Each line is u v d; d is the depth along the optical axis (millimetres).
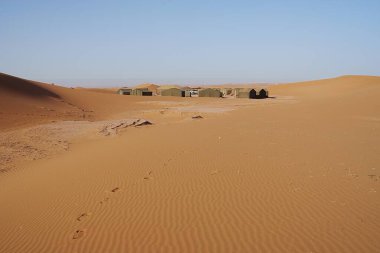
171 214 8016
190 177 10938
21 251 7215
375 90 49188
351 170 11148
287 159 12984
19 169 17656
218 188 9633
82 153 19094
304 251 6031
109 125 30438
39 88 61875
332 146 15859
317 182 9805
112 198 9594
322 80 126938
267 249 6172
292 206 8031
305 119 29750
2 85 52312
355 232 6609
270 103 61125
